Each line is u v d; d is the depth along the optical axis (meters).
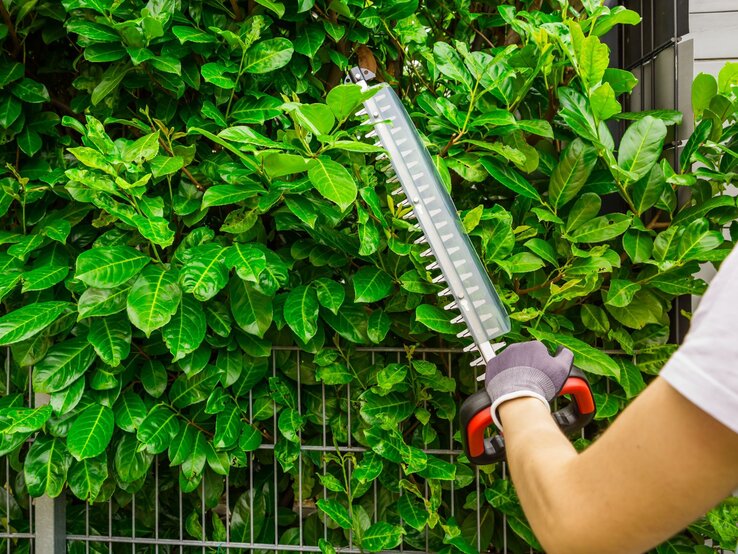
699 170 1.59
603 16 1.67
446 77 1.79
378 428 1.68
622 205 1.94
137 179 1.56
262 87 1.77
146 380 1.69
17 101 1.74
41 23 1.78
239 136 1.39
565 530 0.55
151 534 1.96
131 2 1.65
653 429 0.50
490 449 0.92
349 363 1.77
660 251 1.58
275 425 1.78
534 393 0.76
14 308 1.81
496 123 1.53
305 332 1.56
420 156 1.25
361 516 1.75
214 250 1.54
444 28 2.11
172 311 1.47
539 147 1.73
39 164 1.82
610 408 1.64
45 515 1.79
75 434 1.52
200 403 1.75
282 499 2.03
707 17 2.32
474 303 1.14
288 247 1.80
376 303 1.81
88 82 1.80
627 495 0.51
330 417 1.82
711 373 0.48
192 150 1.69
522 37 1.72
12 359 1.89
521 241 1.69
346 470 1.85
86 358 1.59
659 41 1.90
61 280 1.61
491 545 1.97
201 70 1.56
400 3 1.76
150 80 1.71
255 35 1.59
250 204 1.63
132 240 1.69
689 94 1.75
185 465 1.67
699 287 1.56
